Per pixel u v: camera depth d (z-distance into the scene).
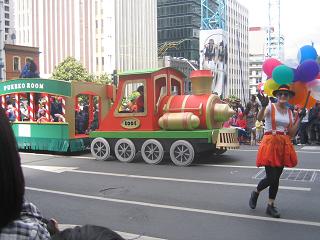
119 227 6.23
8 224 1.63
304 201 7.53
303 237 5.69
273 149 6.38
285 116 6.39
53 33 103.06
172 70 12.54
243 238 5.67
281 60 6.96
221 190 8.45
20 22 105.81
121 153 12.19
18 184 1.65
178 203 7.53
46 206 7.48
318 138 16.14
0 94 14.66
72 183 9.34
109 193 8.38
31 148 14.30
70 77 62.22
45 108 14.16
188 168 10.99
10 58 62.31
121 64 99.62
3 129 1.63
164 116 11.62
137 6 104.19
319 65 6.64
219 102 11.94
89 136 13.57
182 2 114.50
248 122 17.02
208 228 6.12
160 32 118.31
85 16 100.94
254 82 161.25
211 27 86.88
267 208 6.75
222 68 72.50
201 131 11.26
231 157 12.84
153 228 6.16
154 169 10.92
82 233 1.66
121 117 12.23
